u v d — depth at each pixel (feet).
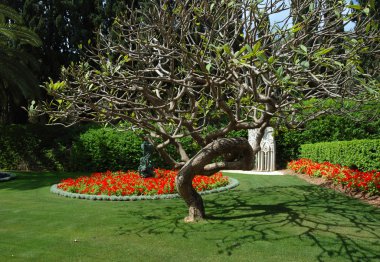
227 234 15.84
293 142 47.57
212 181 29.63
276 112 16.83
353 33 14.44
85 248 14.37
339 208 20.67
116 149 44.96
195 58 13.97
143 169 31.22
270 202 23.21
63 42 58.54
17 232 16.75
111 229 17.15
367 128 43.62
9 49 41.27
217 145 17.67
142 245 14.65
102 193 26.00
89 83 15.64
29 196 26.94
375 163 27.12
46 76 57.93
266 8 15.53
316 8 15.92
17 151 50.24
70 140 50.62
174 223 18.08
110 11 55.98
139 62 17.51
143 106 16.24
